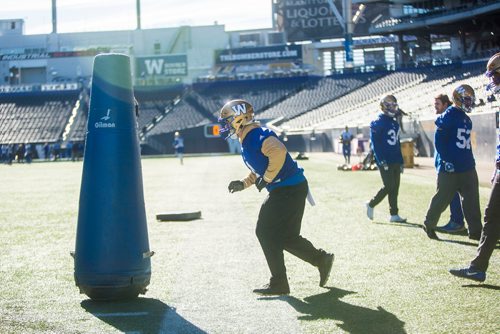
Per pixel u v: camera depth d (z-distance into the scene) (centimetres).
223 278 608
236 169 2853
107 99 511
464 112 756
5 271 655
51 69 7169
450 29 5481
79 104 6556
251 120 524
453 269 560
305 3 6625
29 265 689
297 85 6462
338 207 1196
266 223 529
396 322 438
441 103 817
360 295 521
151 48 7512
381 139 960
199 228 975
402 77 5409
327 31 6594
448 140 761
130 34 7512
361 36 6397
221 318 464
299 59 6688
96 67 514
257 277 610
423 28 5472
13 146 5141
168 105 6625
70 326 446
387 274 599
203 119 6069
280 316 464
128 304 510
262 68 6756
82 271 504
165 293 548
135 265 506
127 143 512
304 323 444
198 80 6744
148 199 1492
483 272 548
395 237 824
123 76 516
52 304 512
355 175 2127
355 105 5250
